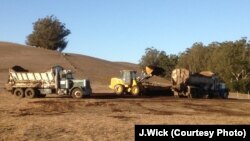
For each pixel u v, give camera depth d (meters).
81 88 45.56
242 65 111.62
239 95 77.44
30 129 20.84
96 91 62.28
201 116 28.11
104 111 31.50
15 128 21.20
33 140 18.25
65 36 157.50
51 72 46.00
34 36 154.50
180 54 141.38
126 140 18.27
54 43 153.88
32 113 29.27
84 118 25.89
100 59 138.88
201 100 46.34
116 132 20.19
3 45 132.50
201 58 131.88
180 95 53.12
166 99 46.28
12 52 121.12
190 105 38.47
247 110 34.84
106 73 105.56
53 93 45.84
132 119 25.45
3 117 26.33
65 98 45.31
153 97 49.91
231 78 111.81
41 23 155.00
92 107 34.50
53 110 31.81
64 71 46.22
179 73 53.03
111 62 137.75
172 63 140.62
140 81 52.84
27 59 111.44
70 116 27.19
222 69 112.75
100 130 20.72
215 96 54.62
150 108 34.59
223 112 32.47
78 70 103.69
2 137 18.78
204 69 129.25
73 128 21.28
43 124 22.67
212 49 132.12
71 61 115.88
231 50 113.69
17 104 36.50
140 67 142.00
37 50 129.12
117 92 52.66
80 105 36.00
